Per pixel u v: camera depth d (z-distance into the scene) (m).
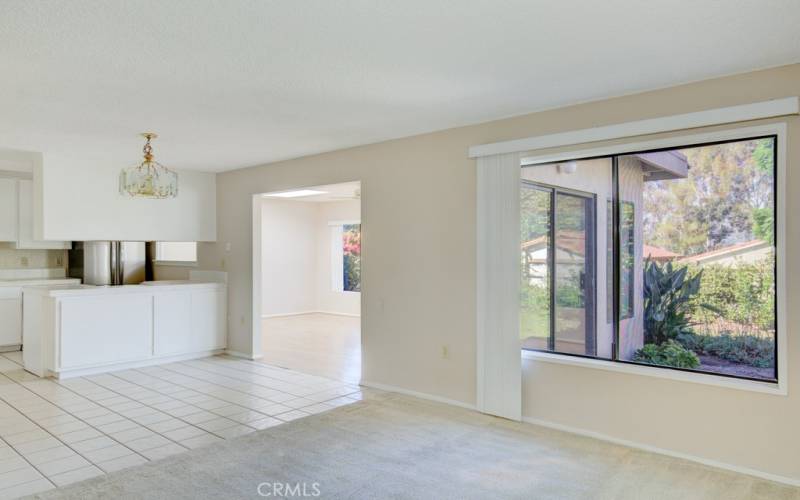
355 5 2.20
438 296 4.55
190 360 6.30
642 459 3.33
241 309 6.53
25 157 5.72
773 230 3.20
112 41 2.56
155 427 3.91
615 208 3.84
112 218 5.98
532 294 4.27
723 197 3.40
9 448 3.50
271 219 10.16
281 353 6.69
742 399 3.14
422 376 4.68
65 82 3.18
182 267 7.39
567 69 3.03
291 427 3.90
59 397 4.69
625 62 2.93
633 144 3.54
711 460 3.24
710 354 3.45
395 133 4.65
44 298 5.41
